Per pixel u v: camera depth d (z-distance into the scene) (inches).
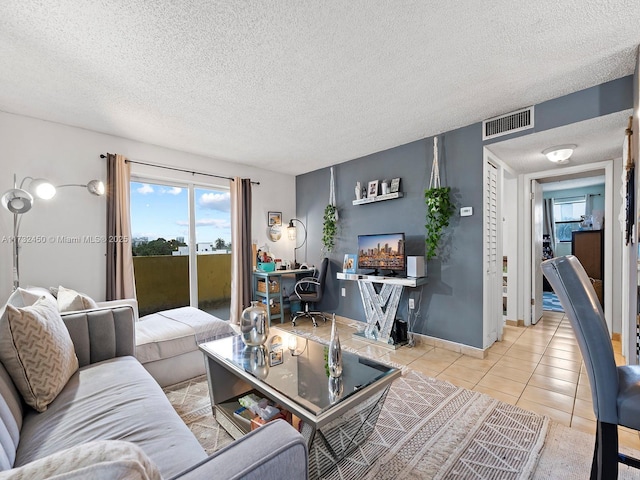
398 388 93.6
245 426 68.6
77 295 87.3
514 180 161.6
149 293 150.4
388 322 137.1
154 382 65.3
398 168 149.3
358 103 104.8
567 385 94.5
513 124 110.6
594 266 236.2
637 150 76.7
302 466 30.9
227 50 75.6
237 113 112.1
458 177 127.0
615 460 41.3
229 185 176.6
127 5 60.7
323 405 53.8
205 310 170.1
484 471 59.0
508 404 83.4
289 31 69.0
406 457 63.1
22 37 69.6
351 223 173.2
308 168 193.0
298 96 99.7
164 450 41.9
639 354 77.3
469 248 123.6
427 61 81.0
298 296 172.4
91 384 61.2
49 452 41.8
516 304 161.3
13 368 51.7
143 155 142.9
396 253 138.9
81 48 74.2
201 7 61.6
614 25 67.2
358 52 76.9
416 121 120.0
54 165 118.7
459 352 125.4
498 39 72.3
